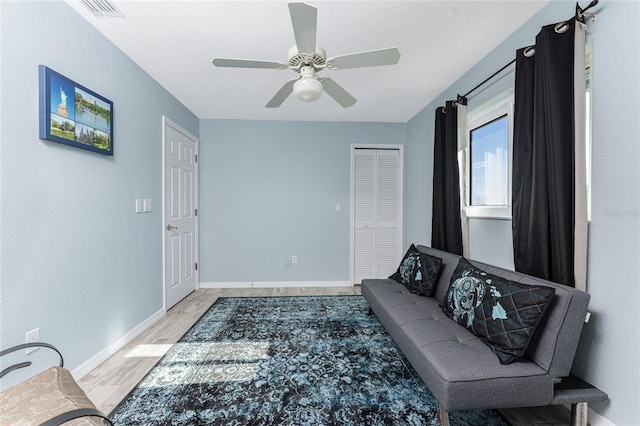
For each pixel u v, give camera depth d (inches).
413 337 62.4
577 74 55.7
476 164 99.7
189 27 74.7
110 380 69.5
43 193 61.0
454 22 73.0
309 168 155.8
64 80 64.4
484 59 90.0
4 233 53.7
